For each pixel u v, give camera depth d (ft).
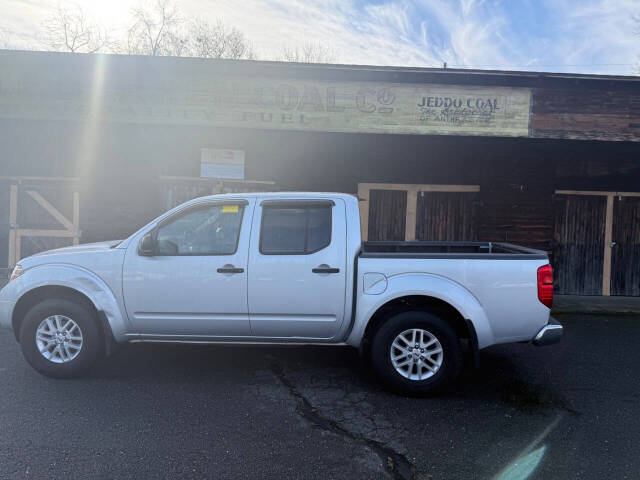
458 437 11.70
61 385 14.43
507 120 26.94
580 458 10.75
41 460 10.21
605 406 13.74
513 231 31.94
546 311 14.16
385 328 14.15
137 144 31.07
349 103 26.86
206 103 26.76
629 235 32.37
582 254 32.42
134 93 26.66
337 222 14.66
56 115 26.71
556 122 26.91
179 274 14.58
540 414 13.12
